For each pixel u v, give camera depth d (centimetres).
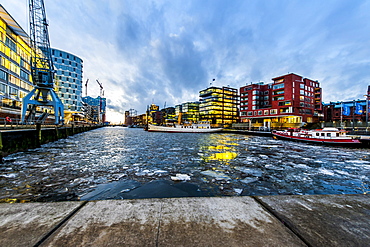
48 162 1280
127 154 1661
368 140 2230
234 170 1123
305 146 2469
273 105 6316
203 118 10519
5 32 3133
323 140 2541
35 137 2023
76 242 174
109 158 1457
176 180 910
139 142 2798
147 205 254
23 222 204
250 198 280
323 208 246
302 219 218
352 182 914
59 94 7100
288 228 203
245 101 7831
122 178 932
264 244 175
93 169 1099
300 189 817
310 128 5141
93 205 249
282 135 3406
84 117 9806
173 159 1451
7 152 1502
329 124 4753
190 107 12800
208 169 1144
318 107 7031
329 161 1445
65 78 7288
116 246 170
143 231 195
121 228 199
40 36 3547
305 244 175
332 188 831
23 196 695
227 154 1734
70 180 888
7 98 3200
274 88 6369
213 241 180
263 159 1493
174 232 194
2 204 244
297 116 5847
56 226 198
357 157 1653
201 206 253
